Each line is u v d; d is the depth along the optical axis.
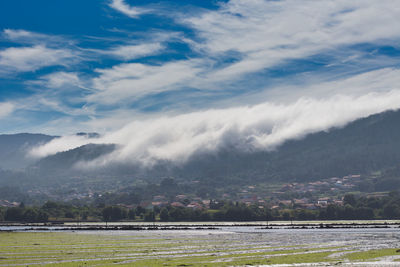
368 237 185.12
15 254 122.69
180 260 109.31
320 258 111.94
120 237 190.75
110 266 99.69
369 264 100.12
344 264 100.44
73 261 108.44
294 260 107.81
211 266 97.94
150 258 113.94
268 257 115.06
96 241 167.25
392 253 121.50
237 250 133.00
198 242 162.62
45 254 122.50
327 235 199.62
